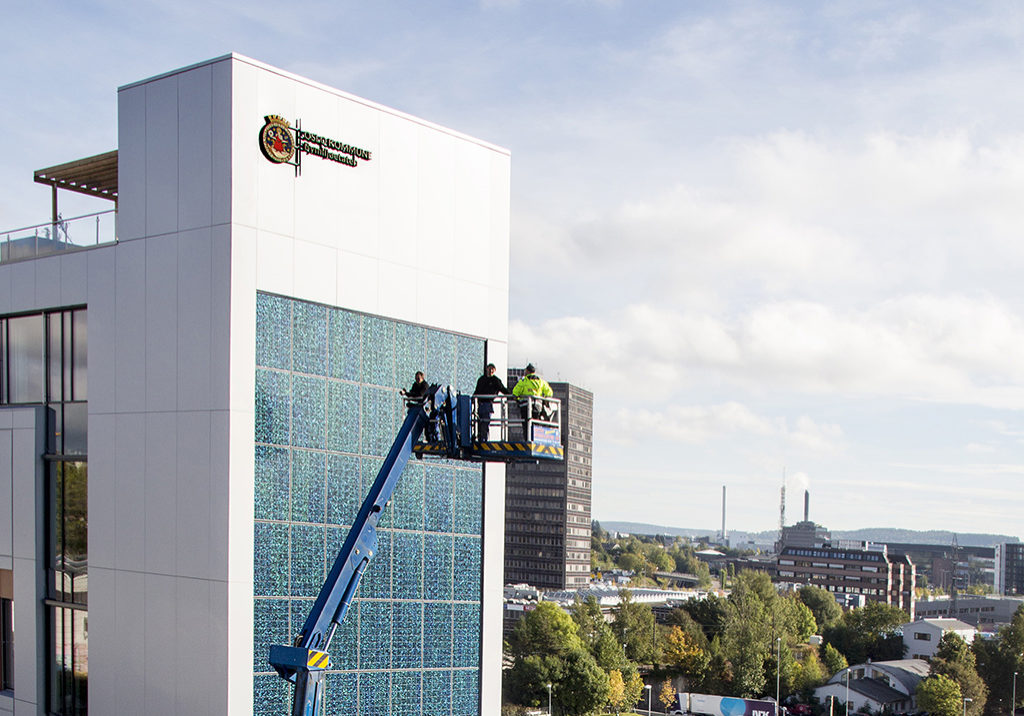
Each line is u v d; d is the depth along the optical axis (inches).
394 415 1323.8
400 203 1332.4
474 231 1454.2
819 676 5502.0
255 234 1131.3
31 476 1301.7
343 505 1243.2
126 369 1200.2
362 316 1280.8
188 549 1122.0
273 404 1155.9
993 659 5300.2
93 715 1210.6
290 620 1161.4
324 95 1225.4
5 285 1359.5
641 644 5428.2
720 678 5226.4
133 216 1203.9
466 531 1414.9
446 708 1378.0
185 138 1153.4
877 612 7071.9
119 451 1200.2
